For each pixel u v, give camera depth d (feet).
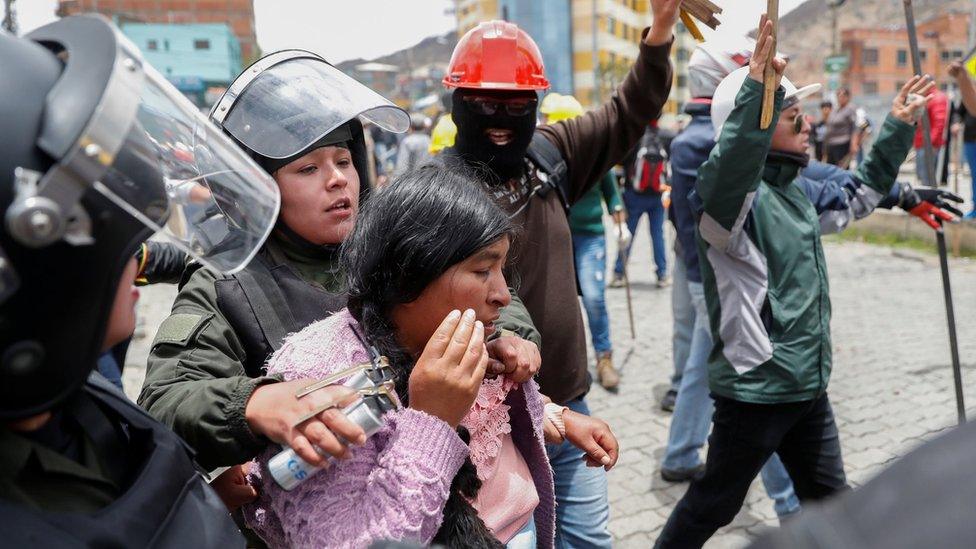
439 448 3.80
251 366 5.03
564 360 7.54
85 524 2.66
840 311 20.80
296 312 5.09
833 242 31.45
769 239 7.74
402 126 6.20
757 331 7.69
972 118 26.73
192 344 4.82
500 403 4.62
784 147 8.02
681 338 13.87
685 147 10.56
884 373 15.65
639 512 10.93
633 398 15.05
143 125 3.14
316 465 3.63
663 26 7.72
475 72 7.26
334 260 5.54
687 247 10.89
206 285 5.12
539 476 4.92
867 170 9.67
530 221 7.47
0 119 2.42
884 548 1.76
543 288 7.46
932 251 27.78
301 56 5.68
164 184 2.92
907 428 13.02
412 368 4.18
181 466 3.22
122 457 3.25
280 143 5.25
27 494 2.80
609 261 30.14
